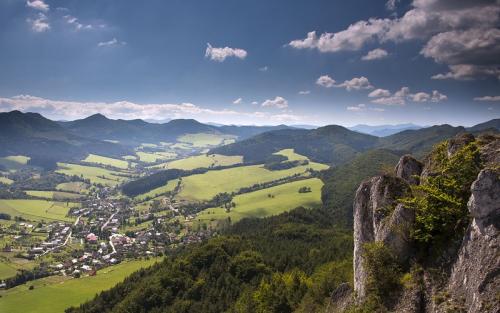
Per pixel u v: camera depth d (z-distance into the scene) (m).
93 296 163.50
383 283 27.62
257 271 125.56
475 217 23.20
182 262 139.25
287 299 82.25
